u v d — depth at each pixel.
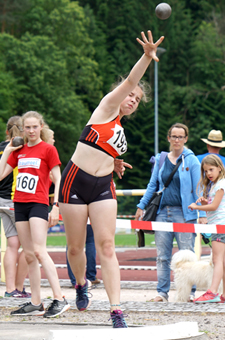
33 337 8.97
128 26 124.00
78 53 104.69
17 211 11.49
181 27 126.31
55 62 97.25
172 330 8.33
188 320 10.71
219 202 13.09
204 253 30.81
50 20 105.38
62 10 106.19
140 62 8.80
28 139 11.89
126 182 112.75
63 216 9.51
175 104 116.25
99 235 9.23
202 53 120.62
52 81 98.88
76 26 106.50
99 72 115.38
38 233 11.21
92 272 17.47
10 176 14.71
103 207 9.20
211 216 13.26
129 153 111.12
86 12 123.44
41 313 11.45
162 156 15.03
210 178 13.29
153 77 117.38
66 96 98.88
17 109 97.94
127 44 122.62
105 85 116.06
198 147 113.12
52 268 11.39
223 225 12.75
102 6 128.38
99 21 127.12
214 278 13.01
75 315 11.32
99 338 7.91
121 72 117.44
